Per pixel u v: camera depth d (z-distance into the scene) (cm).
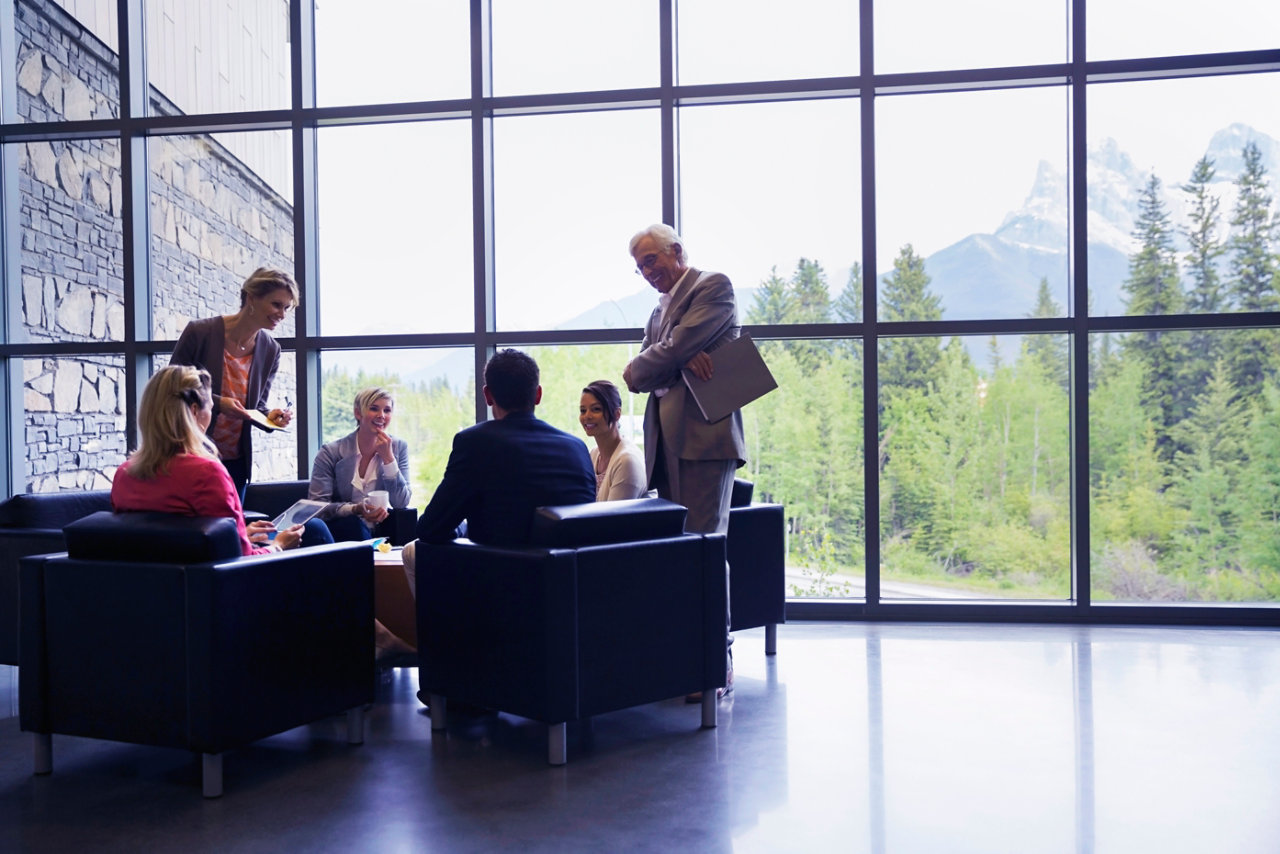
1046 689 333
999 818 219
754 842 207
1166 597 455
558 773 254
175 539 237
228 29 518
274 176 512
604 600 263
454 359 508
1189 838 206
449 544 282
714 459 320
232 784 248
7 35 527
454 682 280
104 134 516
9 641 343
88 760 271
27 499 348
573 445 287
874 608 470
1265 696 321
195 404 262
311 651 262
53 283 527
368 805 232
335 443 434
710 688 293
